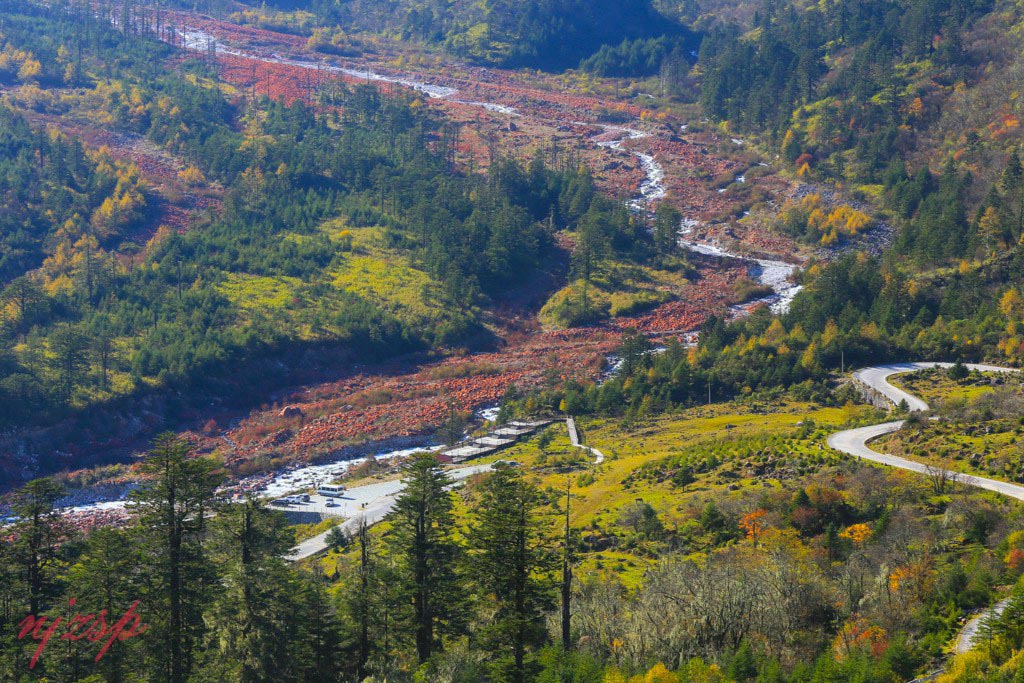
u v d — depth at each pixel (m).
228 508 82.00
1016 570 75.62
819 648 72.69
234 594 79.75
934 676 65.25
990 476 101.56
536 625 79.50
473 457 152.88
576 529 104.06
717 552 92.62
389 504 133.00
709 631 75.50
